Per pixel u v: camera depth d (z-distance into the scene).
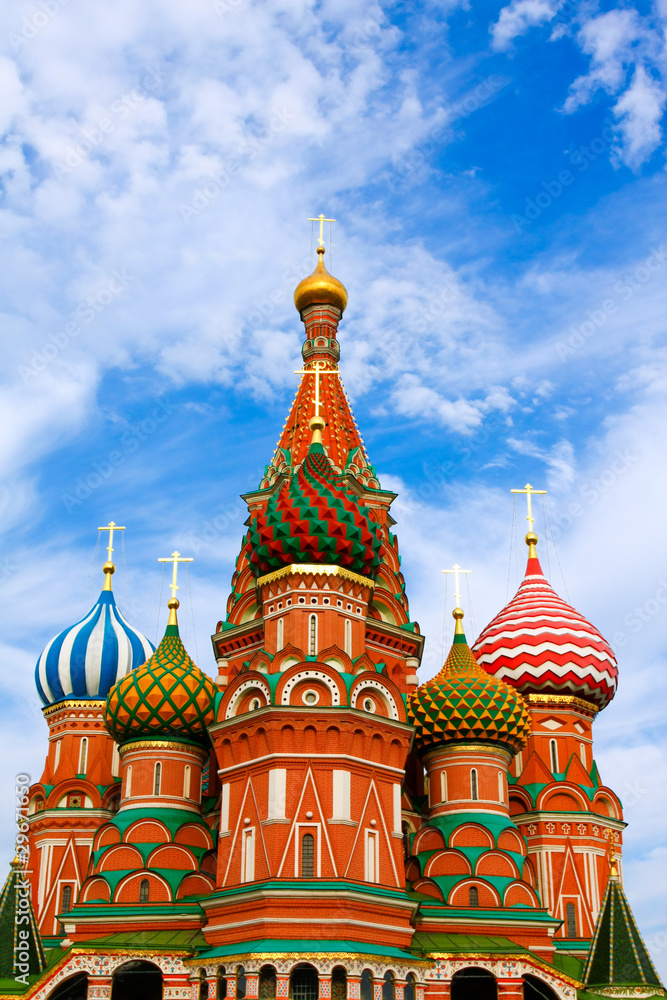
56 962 50.88
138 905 53.72
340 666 53.19
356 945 47.44
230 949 48.69
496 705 58.75
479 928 53.75
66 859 64.31
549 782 65.50
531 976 52.22
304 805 50.16
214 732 53.91
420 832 57.53
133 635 71.50
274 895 48.06
